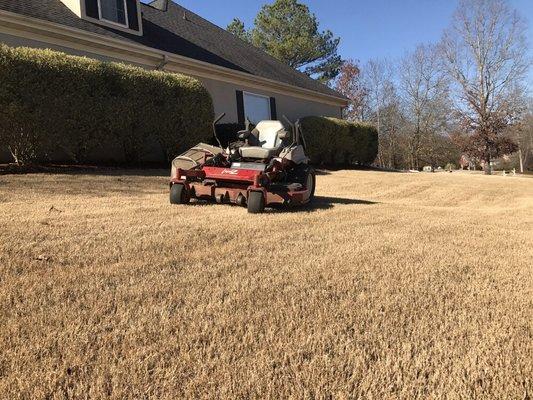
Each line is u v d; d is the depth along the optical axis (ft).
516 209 30.96
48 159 32.58
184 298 9.51
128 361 6.95
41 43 34.96
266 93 57.98
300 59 119.55
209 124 40.11
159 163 40.04
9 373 6.55
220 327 8.19
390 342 7.93
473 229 19.36
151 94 35.63
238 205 22.04
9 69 27.14
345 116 135.44
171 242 13.78
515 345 7.97
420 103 132.87
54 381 6.37
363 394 6.46
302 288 10.38
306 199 23.13
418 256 13.79
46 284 9.82
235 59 55.83
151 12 53.67
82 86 31.12
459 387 6.66
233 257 12.68
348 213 21.67
